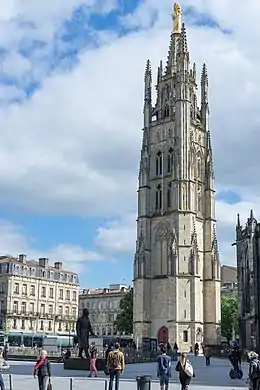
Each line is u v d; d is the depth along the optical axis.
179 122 118.06
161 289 112.44
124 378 42.72
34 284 148.50
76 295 161.00
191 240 111.06
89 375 43.28
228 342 125.00
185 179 114.25
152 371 51.72
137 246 116.25
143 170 120.69
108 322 186.38
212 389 34.56
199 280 111.38
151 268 115.31
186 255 110.12
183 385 27.67
